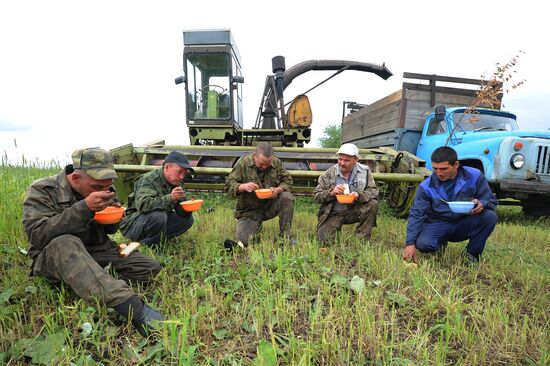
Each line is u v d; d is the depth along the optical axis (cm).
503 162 574
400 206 603
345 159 387
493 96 590
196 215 499
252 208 412
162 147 598
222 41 768
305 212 582
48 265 213
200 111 792
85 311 207
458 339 207
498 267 338
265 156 383
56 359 170
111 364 174
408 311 239
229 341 197
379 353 188
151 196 335
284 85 964
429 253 373
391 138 810
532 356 196
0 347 179
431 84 782
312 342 193
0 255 293
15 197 416
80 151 216
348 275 297
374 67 1031
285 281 272
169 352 183
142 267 258
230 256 333
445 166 320
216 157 595
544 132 596
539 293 277
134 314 202
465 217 340
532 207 686
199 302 239
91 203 204
